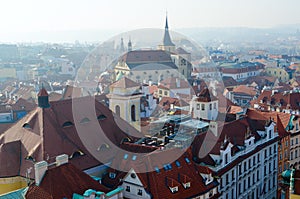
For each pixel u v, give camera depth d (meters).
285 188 70.06
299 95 144.88
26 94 185.75
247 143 90.94
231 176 83.88
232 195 85.06
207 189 70.38
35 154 66.69
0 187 66.38
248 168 91.19
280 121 111.81
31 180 63.06
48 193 54.81
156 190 63.62
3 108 133.50
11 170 66.50
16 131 73.81
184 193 66.44
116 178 68.19
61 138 69.56
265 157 98.94
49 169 57.31
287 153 110.75
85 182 59.38
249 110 109.81
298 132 114.94
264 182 99.56
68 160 64.75
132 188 64.81
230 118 101.81
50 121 70.94
